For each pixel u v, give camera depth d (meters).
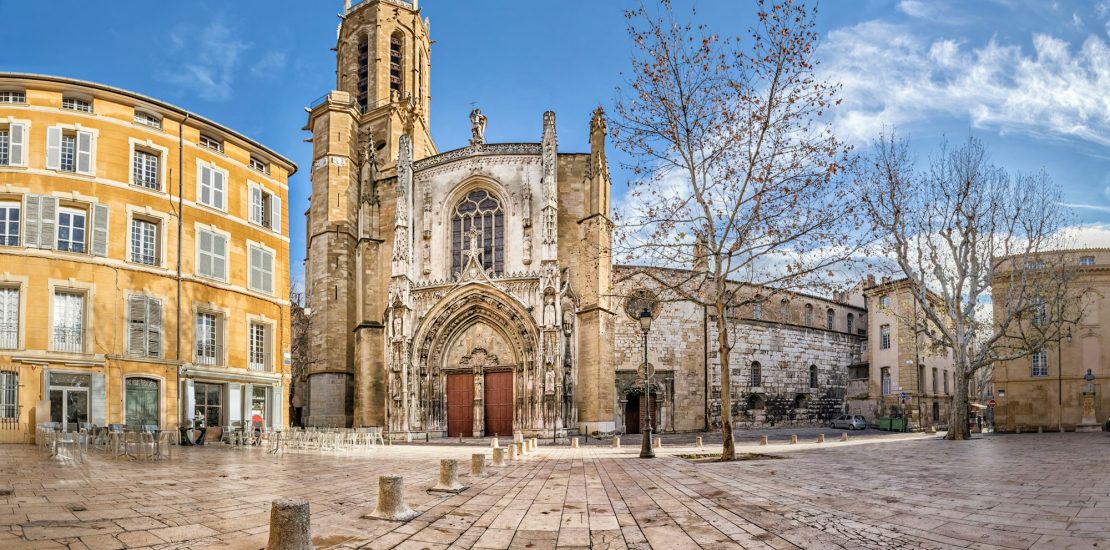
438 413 39.75
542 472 17.05
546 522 9.42
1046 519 8.77
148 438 20.86
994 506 9.97
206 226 30.39
